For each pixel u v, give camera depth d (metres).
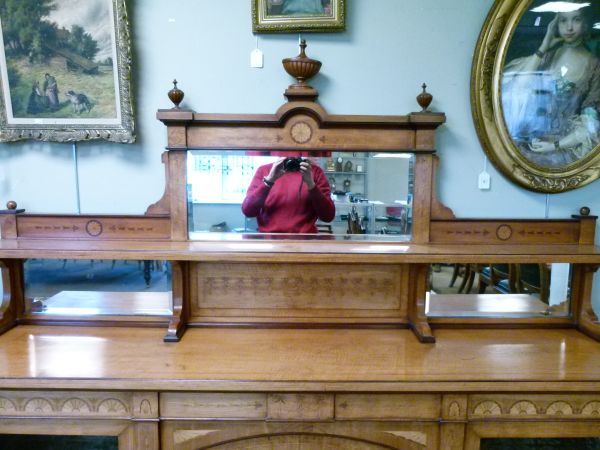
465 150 1.56
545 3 1.45
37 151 1.54
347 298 1.53
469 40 1.50
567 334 1.51
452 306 1.56
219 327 1.51
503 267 1.56
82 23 1.43
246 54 1.50
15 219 1.49
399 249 1.41
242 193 1.49
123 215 1.49
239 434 1.20
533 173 1.53
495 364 1.26
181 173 1.47
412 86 1.52
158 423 1.18
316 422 1.19
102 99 1.47
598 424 1.21
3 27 1.43
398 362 1.26
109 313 1.54
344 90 1.52
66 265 1.53
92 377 1.14
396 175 1.49
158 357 1.27
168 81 1.51
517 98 1.50
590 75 1.50
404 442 1.21
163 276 1.53
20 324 1.52
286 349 1.34
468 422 1.20
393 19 1.49
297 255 1.33
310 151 1.47
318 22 1.46
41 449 1.57
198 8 1.48
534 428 1.21
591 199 1.60
